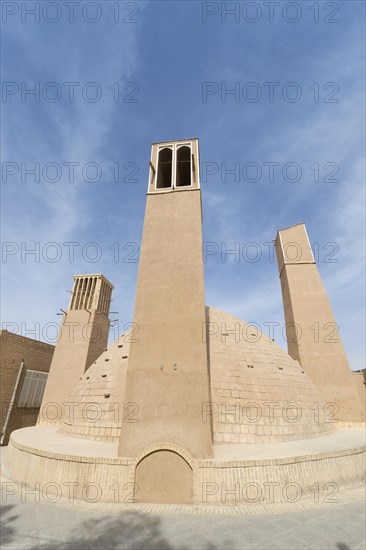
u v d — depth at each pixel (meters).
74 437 14.70
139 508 9.16
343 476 11.47
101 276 29.62
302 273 26.42
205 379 11.34
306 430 15.53
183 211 15.50
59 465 10.67
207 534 7.58
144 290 13.30
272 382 16.70
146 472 10.04
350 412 21.09
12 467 12.79
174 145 18.88
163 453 10.29
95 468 10.18
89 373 18.69
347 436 16.23
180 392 11.18
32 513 8.80
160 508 9.18
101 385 16.28
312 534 7.65
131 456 10.36
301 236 28.33
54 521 8.26
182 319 12.46
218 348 17.06
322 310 24.48
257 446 12.82
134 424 10.85
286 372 18.39
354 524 8.27
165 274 13.60
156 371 11.60
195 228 14.79
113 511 8.95
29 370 26.20
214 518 8.54
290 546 7.04
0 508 9.20
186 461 10.06
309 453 11.35
